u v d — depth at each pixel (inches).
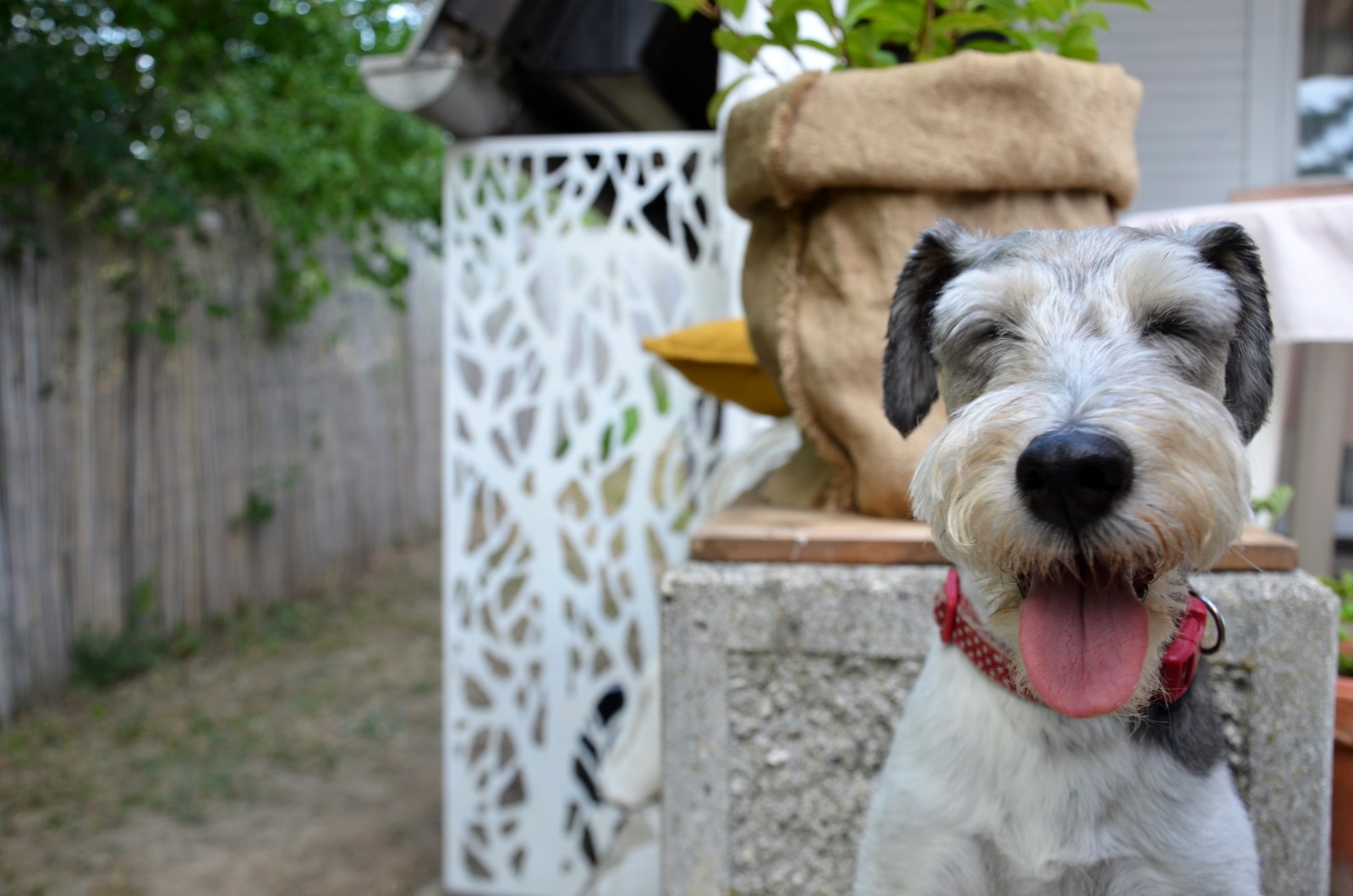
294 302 92.7
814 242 29.1
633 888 34.8
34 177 65.5
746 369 35.9
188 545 83.0
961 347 23.3
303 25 78.2
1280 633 25.4
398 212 96.1
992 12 31.1
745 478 38.5
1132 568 20.2
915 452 28.0
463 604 50.4
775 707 27.3
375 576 108.4
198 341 82.7
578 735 49.9
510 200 48.9
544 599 49.8
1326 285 33.3
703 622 27.2
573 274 52.5
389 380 116.4
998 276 22.9
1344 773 26.8
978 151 27.3
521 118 53.3
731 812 27.5
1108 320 22.1
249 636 86.8
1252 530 27.6
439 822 59.6
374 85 45.1
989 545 20.8
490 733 50.6
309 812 60.6
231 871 54.0
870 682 26.9
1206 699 23.7
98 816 58.6
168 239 74.6
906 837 23.5
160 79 72.6
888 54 31.0
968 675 23.4
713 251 48.0
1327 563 43.9
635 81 52.7
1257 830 25.7
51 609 71.1
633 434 55.8
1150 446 19.9
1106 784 22.6
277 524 94.5
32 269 67.7
